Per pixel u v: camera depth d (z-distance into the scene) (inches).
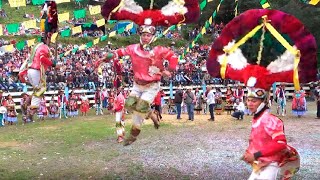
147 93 292.0
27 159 506.6
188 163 479.5
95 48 1469.0
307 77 235.8
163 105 1074.7
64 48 1336.1
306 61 234.2
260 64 241.8
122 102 602.2
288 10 1141.1
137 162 485.1
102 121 850.8
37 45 327.9
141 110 291.9
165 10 283.4
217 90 991.6
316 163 475.8
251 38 243.9
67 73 1093.8
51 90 1026.1
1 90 895.1
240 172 440.5
